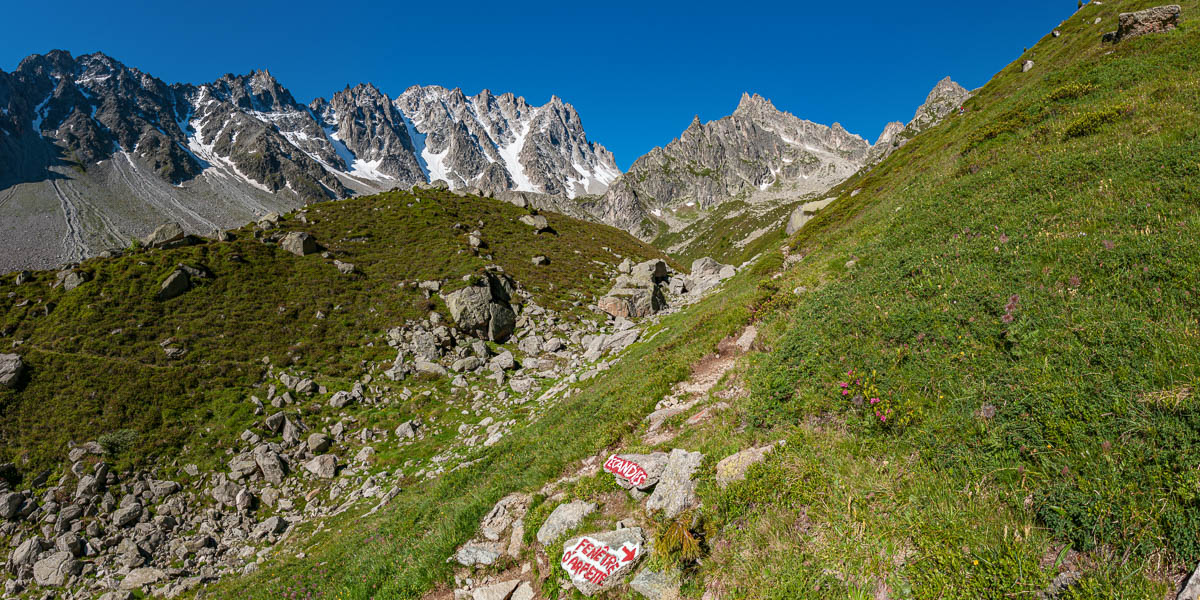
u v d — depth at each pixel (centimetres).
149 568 1753
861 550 529
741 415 965
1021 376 675
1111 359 623
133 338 3150
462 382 3172
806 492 640
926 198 1903
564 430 1488
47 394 2575
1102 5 5022
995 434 602
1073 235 995
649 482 833
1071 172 1349
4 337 3058
